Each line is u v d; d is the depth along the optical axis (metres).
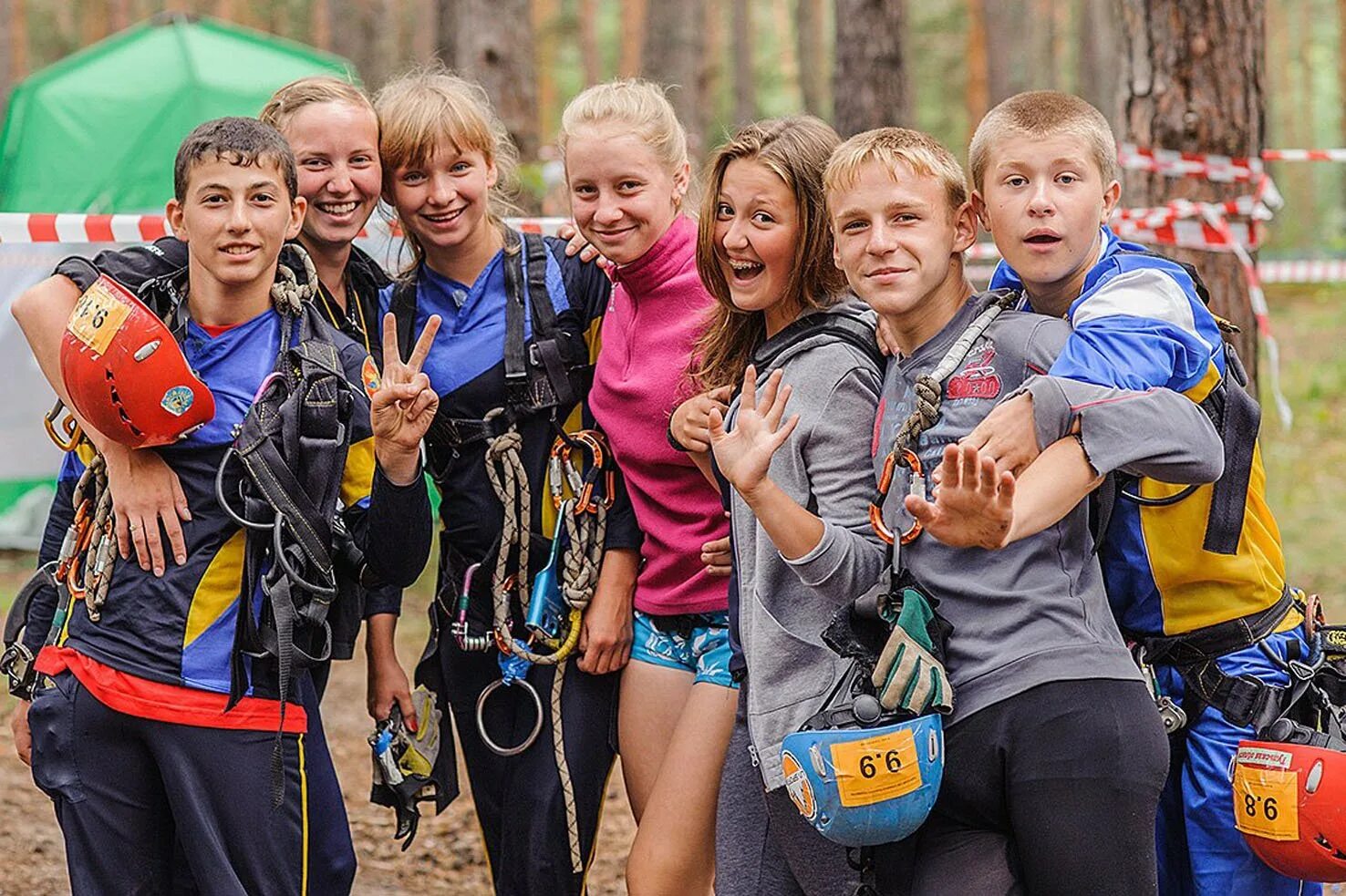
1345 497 10.54
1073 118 2.83
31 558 9.41
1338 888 4.44
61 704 3.04
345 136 3.42
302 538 3.00
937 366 2.82
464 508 3.55
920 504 2.44
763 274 3.12
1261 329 5.30
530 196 8.78
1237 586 2.99
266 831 3.03
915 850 2.78
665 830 3.31
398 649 7.51
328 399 3.05
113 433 2.90
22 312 3.07
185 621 3.00
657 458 3.37
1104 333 2.60
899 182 2.77
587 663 3.48
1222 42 5.41
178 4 31.73
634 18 27.06
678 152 3.40
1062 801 2.57
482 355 3.50
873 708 2.61
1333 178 39.47
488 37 9.30
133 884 3.06
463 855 4.94
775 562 2.90
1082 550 2.72
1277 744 2.88
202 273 3.06
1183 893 3.20
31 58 34.78
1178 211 5.42
